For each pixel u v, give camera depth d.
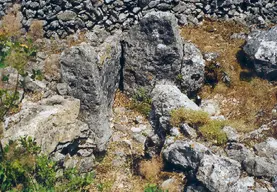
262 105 10.38
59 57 10.29
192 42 11.44
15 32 10.73
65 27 10.84
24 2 10.82
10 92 9.86
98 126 10.27
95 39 10.86
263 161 8.91
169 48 10.82
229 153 9.16
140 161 10.16
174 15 11.58
